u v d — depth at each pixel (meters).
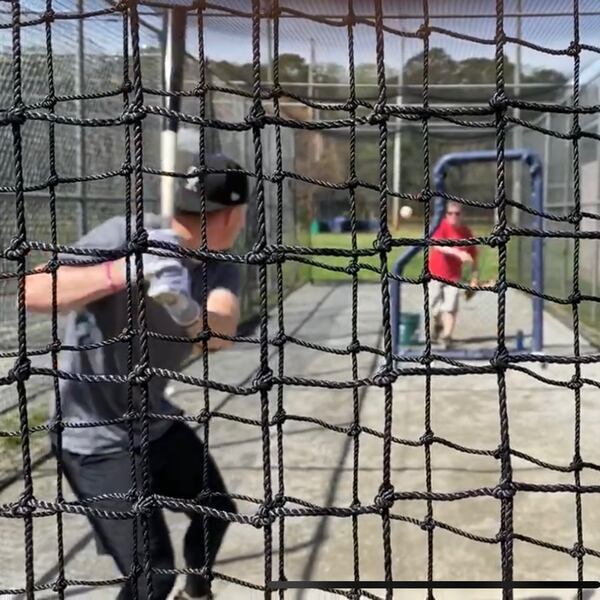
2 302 5.03
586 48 1.64
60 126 5.39
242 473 4.23
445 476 4.19
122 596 2.30
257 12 1.48
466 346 8.13
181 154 2.33
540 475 4.16
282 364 1.71
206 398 1.80
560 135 1.60
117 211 6.43
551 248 10.87
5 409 4.99
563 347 8.07
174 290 2.13
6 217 4.82
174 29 2.32
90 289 2.12
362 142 13.71
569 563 3.21
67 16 1.62
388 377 1.55
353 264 1.73
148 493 1.62
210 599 1.81
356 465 1.81
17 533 3.53
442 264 7.92
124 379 1.57
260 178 1.51
